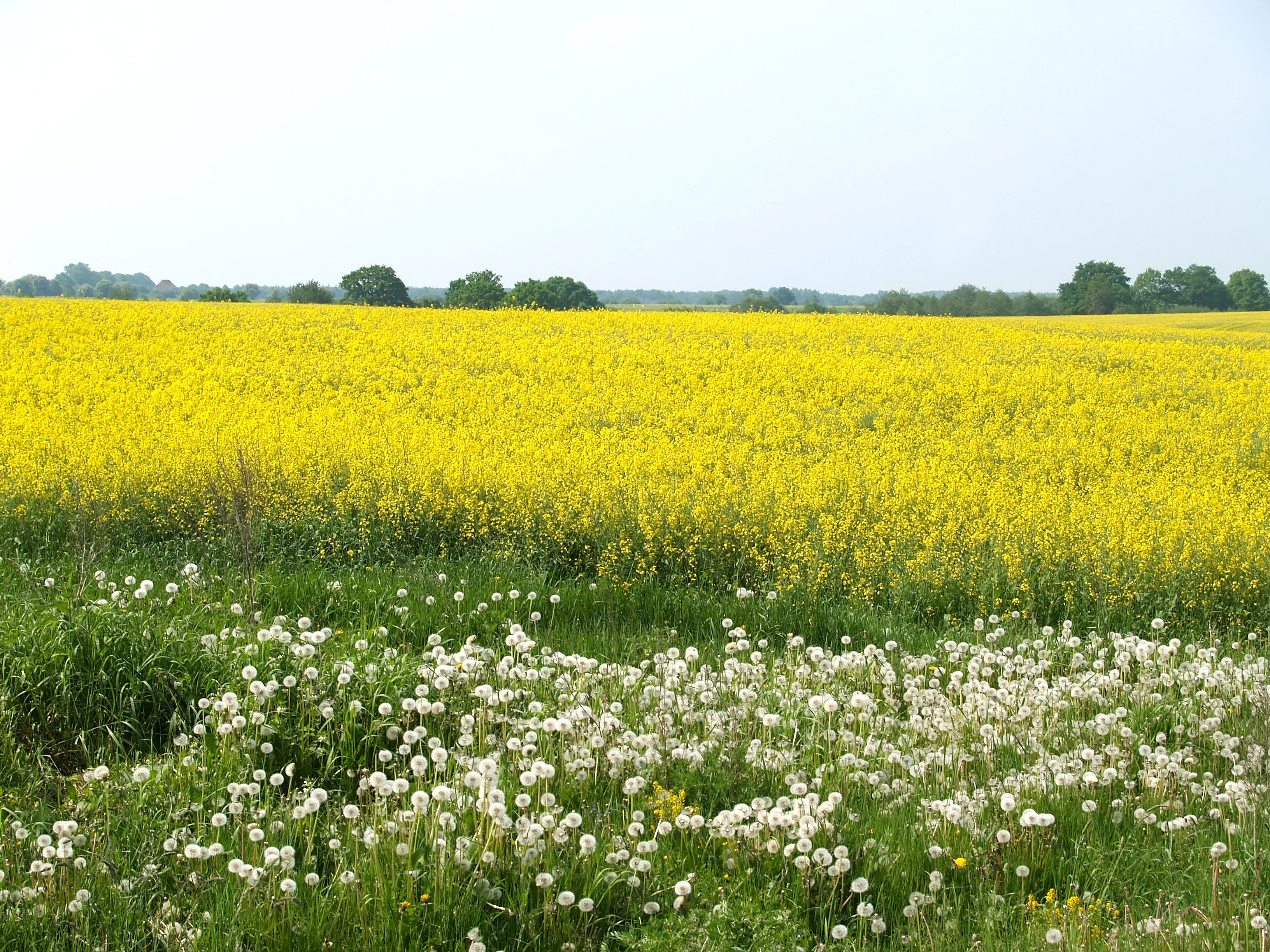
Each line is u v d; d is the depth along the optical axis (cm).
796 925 407
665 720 584
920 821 507
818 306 9225
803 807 473
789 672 737
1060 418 2044
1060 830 508
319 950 393
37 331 2719
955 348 2942
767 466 1473
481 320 3422
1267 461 1723
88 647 628
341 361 2489
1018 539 1079
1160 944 397
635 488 1228
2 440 1402
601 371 2445
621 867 449
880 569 1031
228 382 2170
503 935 412
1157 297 10650
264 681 614
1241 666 750
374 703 604
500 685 647
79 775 557
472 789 472
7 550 1017
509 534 1134
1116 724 620
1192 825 506
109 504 1120
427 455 1348
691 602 955
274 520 1101
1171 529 1102
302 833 481
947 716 623
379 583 909
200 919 408
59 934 397
